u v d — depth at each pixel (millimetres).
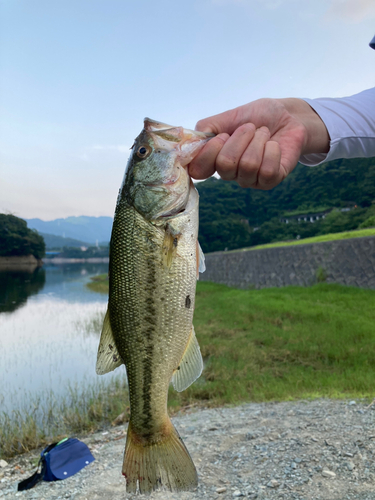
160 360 346
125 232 351
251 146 278
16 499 735
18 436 1049
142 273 345
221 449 821
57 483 771
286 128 331
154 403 349
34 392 1464
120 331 354
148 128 353
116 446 943
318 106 360
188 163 339
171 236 340
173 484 338
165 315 344
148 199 343
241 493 644
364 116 363
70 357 2012
